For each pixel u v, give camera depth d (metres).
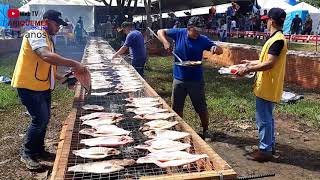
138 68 8.80
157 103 4.80
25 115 7.77
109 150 3.10
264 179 4.86
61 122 7.32
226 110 8.06
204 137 6.47
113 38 23.58
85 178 2.80
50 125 7.11
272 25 5.04
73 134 3.70
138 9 26.98
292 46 18.44
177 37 6.11
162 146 3.17
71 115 4.23
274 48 4.86
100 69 7.68
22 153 5.33
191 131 3.59
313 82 10.59
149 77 12.85
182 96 6.21
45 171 5.05
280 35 4.91
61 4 21.92
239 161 5.50
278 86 5.09
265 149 5.40
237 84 11.31
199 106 6.22
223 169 2.63
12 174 4.96
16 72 4.73
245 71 4.96
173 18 25.67
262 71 5.04
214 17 24.89
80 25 21.73
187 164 2.83
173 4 23.94
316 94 9.86
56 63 4.26
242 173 5.05
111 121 3.98
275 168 5.23
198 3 23.84
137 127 3.99
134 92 5.59
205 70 14.66
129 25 8.90
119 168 2.76
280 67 5.02
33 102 4.79
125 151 3.28
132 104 4.75
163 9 25.48
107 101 5.17
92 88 5.60
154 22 28.11
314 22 26.05
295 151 5.89
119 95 5.48
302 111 8.01
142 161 2.82
